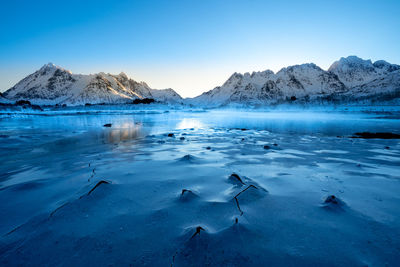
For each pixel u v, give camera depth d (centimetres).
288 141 629
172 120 1942
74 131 962
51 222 169
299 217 175
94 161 380
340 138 698
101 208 192
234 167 335
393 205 198
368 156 418
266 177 284
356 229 157
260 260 125
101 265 122
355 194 225
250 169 324
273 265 121
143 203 203
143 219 173
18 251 135
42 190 238
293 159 392
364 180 271
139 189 239
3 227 163
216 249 134
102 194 220
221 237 146
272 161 377
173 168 329
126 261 125
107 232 155
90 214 182
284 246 138
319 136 756
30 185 251
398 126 1205
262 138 700
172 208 192
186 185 252
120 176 288
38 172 312
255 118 2264
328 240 144
